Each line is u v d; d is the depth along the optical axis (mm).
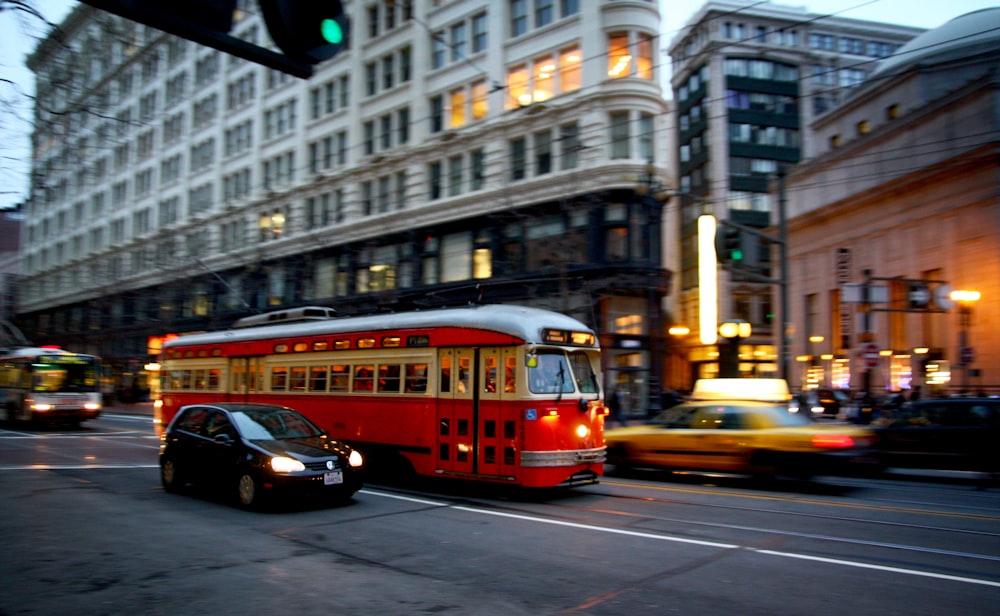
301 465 10273
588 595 6297
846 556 7719
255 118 49219
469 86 36688
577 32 32750
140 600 6090
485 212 34562
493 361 12016
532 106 33469
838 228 35875
